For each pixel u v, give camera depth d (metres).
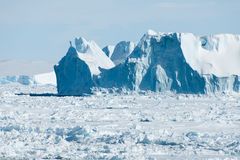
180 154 147.88
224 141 166.62
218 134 181.62
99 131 184.12
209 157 143.38
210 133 183.50
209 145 161.38
